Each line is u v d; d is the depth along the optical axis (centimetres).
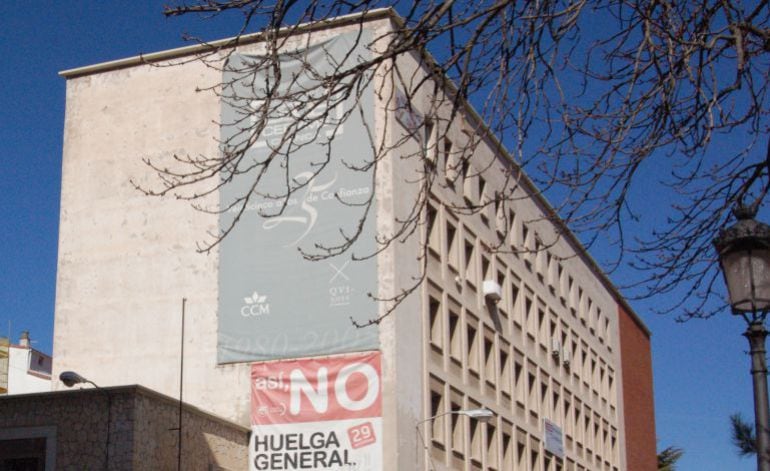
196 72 4175
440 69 1011
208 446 3531
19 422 3300
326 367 3744
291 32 991
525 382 4994
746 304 1159
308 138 3859
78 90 4319
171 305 3988
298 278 3841
